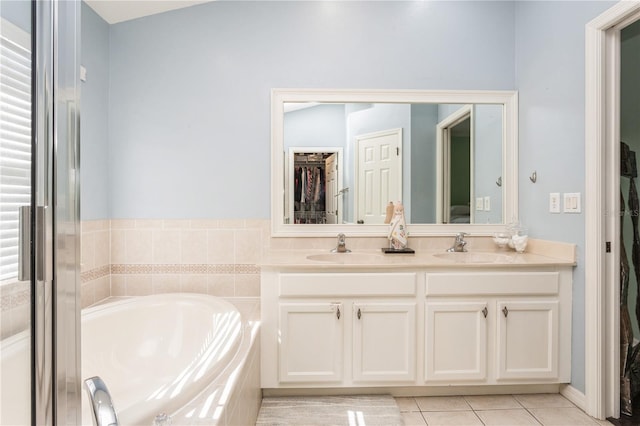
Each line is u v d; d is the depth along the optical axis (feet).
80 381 2.00
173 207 7.71
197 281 7.76
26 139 1.69
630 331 6.01
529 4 7.46
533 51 7.35
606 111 5.81
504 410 6.00
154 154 7.67
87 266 6.89
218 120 7.73
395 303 6.21
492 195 7.95
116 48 7.59
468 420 5.72
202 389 3.90
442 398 6.39
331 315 6.18
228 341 4.99
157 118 7.66
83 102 6.75
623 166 6.64
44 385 1.77
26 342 1.68
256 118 7.75
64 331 1.88
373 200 7.88
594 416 5.77
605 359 5.81
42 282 1.76
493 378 6.30
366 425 5.53
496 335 6.30
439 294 6.23
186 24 7.67
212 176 7.73
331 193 7.86
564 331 6.32
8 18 1.59
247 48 7.73
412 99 7.83
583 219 6.07
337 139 7.83
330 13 7.79
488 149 7.93
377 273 6.19
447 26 7.84
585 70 5.97
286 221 7.81
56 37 1.84
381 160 7.88
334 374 6.17
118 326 6.26
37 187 1.74
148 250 7.70
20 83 1.65
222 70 7.71
